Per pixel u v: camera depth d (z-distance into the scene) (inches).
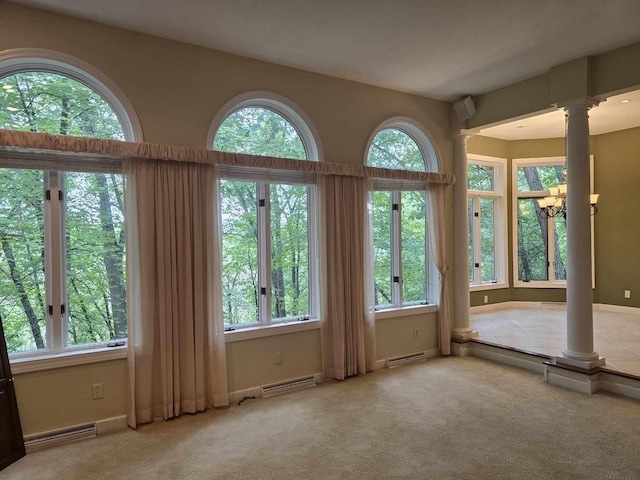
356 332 163.5
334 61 147.7
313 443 110.0
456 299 195.8
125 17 116.0
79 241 121.6
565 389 147.2
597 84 145.2
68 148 109.0
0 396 102.4
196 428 119.5
